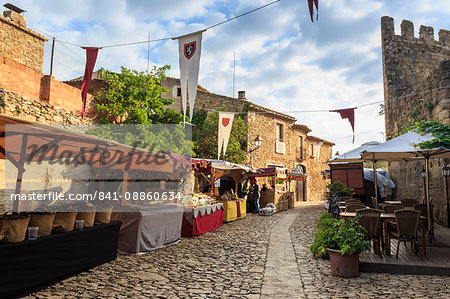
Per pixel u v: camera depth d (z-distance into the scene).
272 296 4.27
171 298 4.11
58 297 3.97
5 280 3.66
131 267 5.47
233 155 17.88
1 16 13.16
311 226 11.27
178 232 8.10
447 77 9.88
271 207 16.14
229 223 12.22
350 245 5.13
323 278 5.10
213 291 4.42
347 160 10.14
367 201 16.62
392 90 15.41
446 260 5.63
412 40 16.31
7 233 3.82
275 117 22.94
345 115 8.85
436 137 6.63
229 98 20.42
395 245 7.06
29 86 11.05
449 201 9.77
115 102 14.17
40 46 15.00
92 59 6.52
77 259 4.88
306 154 27.70
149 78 15.23
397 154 7.95
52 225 4.54
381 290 4.49
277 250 7.20
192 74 5.52
